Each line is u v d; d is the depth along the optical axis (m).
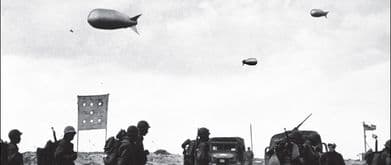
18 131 11.84
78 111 31.81
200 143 13.61
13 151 11.54
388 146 12.23
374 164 12.45
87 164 46.91
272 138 23.83
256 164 44.00
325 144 13.63
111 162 10.16
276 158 13.63
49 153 11.64
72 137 11.55
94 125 31.81
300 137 13.01
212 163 34.62
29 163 42.38
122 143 10.00
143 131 10.39
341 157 13.47
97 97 31.91
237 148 35.34
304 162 12.69
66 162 11.30
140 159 10.19
